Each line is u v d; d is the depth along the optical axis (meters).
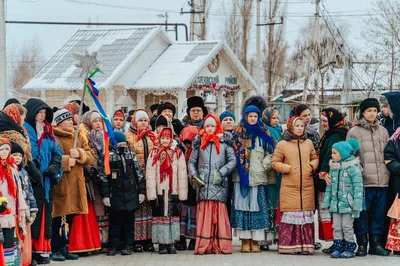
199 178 13.34
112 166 13.09
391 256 13.01
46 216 12.23
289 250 13.24
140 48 34.16
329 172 12.98
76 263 12.45
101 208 13.38
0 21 24.19
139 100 34.59
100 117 13.52
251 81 36.72
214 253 13.41
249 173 13.34
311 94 49.88
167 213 13.30
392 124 13.70
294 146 13.25
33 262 12.09
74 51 36.34
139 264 12.34
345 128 13.30
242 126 13.52
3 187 10.73
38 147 12.14
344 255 12.84
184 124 14.73
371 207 13.14
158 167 13.34
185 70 33.69
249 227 13.41
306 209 13.20
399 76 36.81
